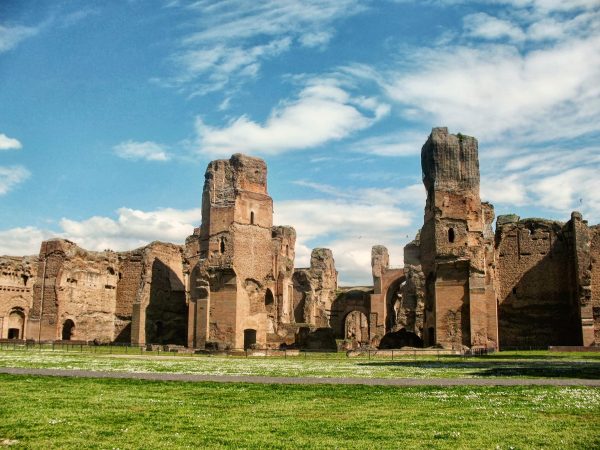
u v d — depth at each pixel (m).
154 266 72.88
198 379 24.92
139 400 18.73
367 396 19.97
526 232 72.38
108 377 25.11
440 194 59.94
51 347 58.16
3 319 77.31
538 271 71.25
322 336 65.06
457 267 58.31
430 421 15.36
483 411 16.78
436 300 58.25
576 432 13.95
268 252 65.31
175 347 56.25
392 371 30.81
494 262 68.62
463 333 57.16
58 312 69.88
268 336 65.06
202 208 64.25
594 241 69.75
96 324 75.94
